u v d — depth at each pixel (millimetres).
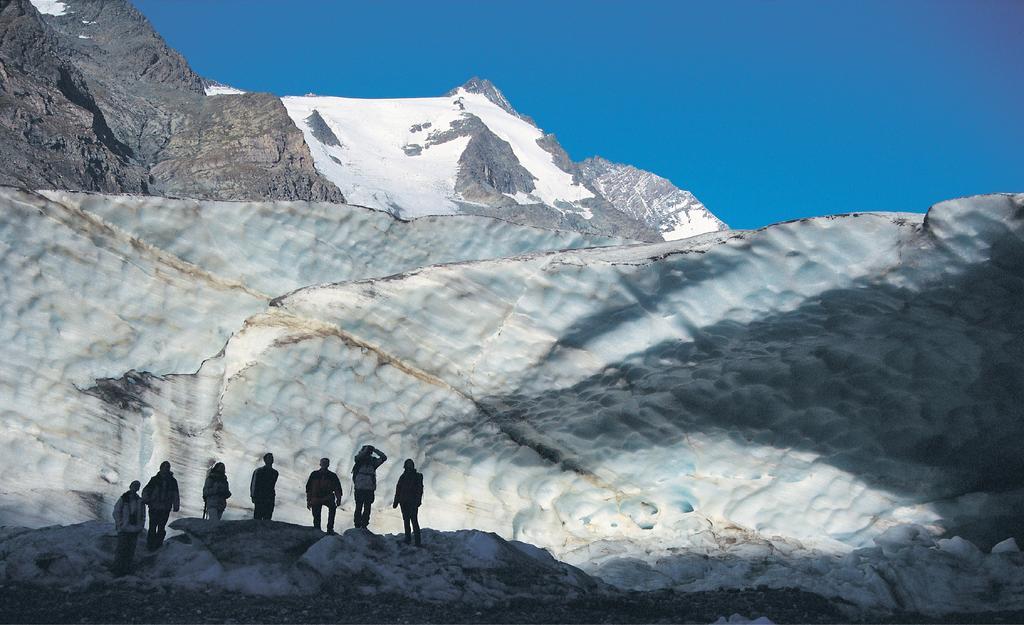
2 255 14953
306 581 9602
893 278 13773
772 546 14148
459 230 17016
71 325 15211
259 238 16156
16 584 9156
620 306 14875
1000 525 13992
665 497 15438
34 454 14531
